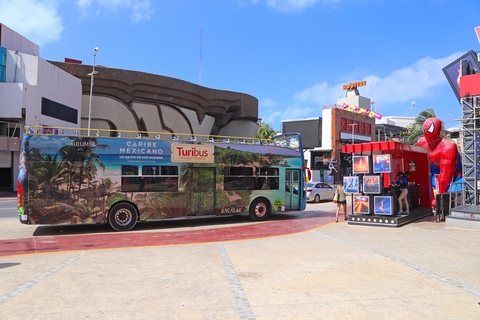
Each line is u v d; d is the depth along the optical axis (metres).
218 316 4.02
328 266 6.32
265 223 12.99
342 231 10.72
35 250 7.83
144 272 5.90
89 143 10.91
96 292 4.85
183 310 4.20
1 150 28.38
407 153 15.07
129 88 40.69
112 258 6.96
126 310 4.19
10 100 27.69
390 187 12.37
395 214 12.48
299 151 14.76
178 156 12.10
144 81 41.59
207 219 14.45
